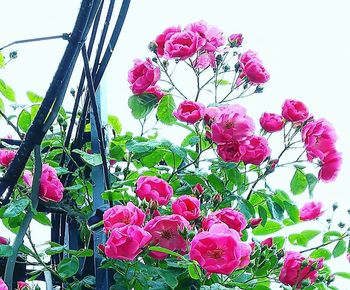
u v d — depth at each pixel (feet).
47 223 5.31
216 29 5.51
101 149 4.95
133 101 5.47
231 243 4.42
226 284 4.90
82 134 5.36
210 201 5.30
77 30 4.34
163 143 5.28
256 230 5.69
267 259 5.06
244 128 4.97
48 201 5.13
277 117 5.32
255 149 5.03
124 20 4.87
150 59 5.39
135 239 4.46
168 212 5.14
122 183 5.15
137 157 5.44
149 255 4.68
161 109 5.52
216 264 4.40
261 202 5.55
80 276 5.28
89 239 5.23
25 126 5.66
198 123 5.31
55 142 5.54
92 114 5.32
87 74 4.82
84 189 5.43
